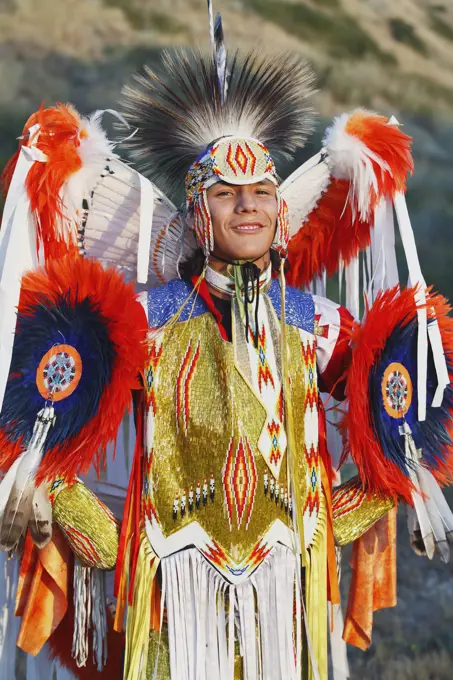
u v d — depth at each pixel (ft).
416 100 49.16
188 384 9.82
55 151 9.81
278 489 9.90
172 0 49.52
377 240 11.06
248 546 9.74
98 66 44.21
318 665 10.05
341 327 10.41
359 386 10.12
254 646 9.73
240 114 10.61
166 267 10.75
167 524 9.76
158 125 10.70
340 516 10.40
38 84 42.70
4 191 10.27
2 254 9.78
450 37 56.08
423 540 10.65
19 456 9.47
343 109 46.50
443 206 40.63
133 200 10.28
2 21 46.01
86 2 48.26
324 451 10.45
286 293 10.45
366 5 55.98
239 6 50.65
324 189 11.10
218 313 10.02
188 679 9.62
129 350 9.54
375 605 11.25
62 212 10.07
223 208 9.90
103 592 10.30
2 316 9.42
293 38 49.88
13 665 10.93
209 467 9.71
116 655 11.09
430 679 14.73
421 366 10.37
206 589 9.71
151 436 9.80
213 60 10.64
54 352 9.50
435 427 10.71
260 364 9.98
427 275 34.19
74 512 9.64
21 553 10.21
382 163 10.69
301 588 10.19
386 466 10.28
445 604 16.85
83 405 9.50
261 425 9.84
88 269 9.66
